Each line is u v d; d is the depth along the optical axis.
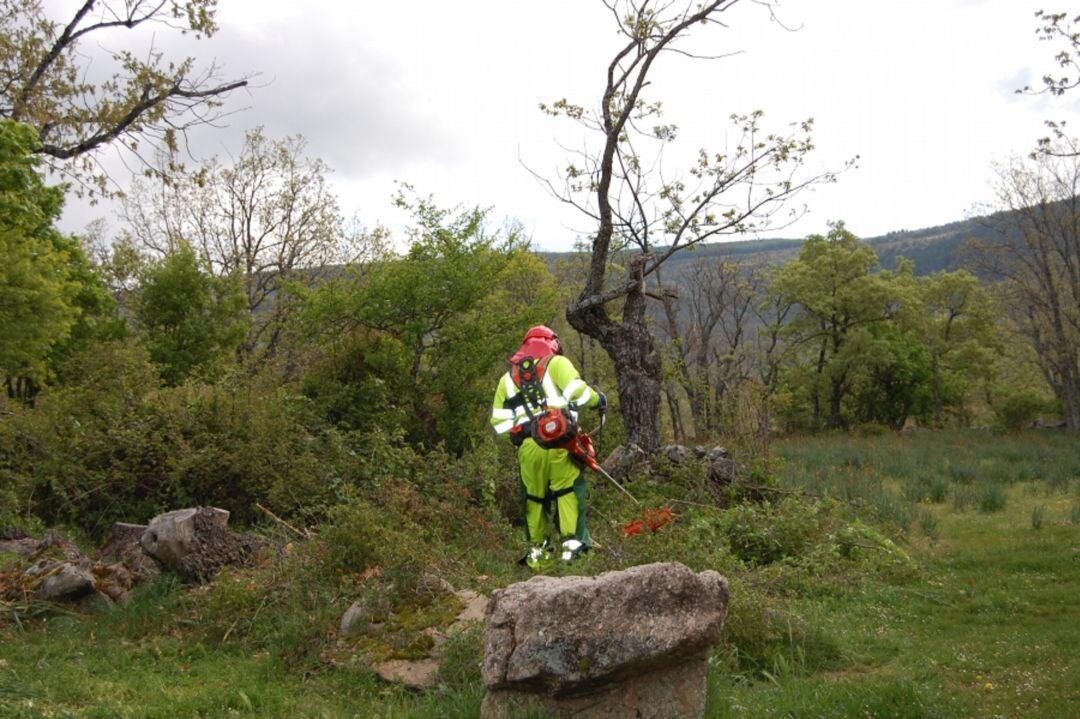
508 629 4.90
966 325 50.19
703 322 40.53
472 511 10.06
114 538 8.67
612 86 14.39
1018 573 9.81
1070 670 6.27
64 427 10.47
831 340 48.81
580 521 8.30
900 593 8.92
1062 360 40.47
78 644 6.51
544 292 17.19
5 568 7.54
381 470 11.24
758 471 13.56
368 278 15.41
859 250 47.09
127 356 12.71
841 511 13.15
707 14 13.73
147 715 5.19
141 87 21.03
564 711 4.81
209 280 27.00
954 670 6.46
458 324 15.02
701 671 4.96
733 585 6.99
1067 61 12.09
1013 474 19.88
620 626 4.73
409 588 6.77
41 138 20.84
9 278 16.30
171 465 10.23
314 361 15.09
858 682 5.96
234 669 6.17
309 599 6.93
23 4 20.31
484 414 15.27
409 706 5.43
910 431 44.50
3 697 4.79
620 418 15.82
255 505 9.60
